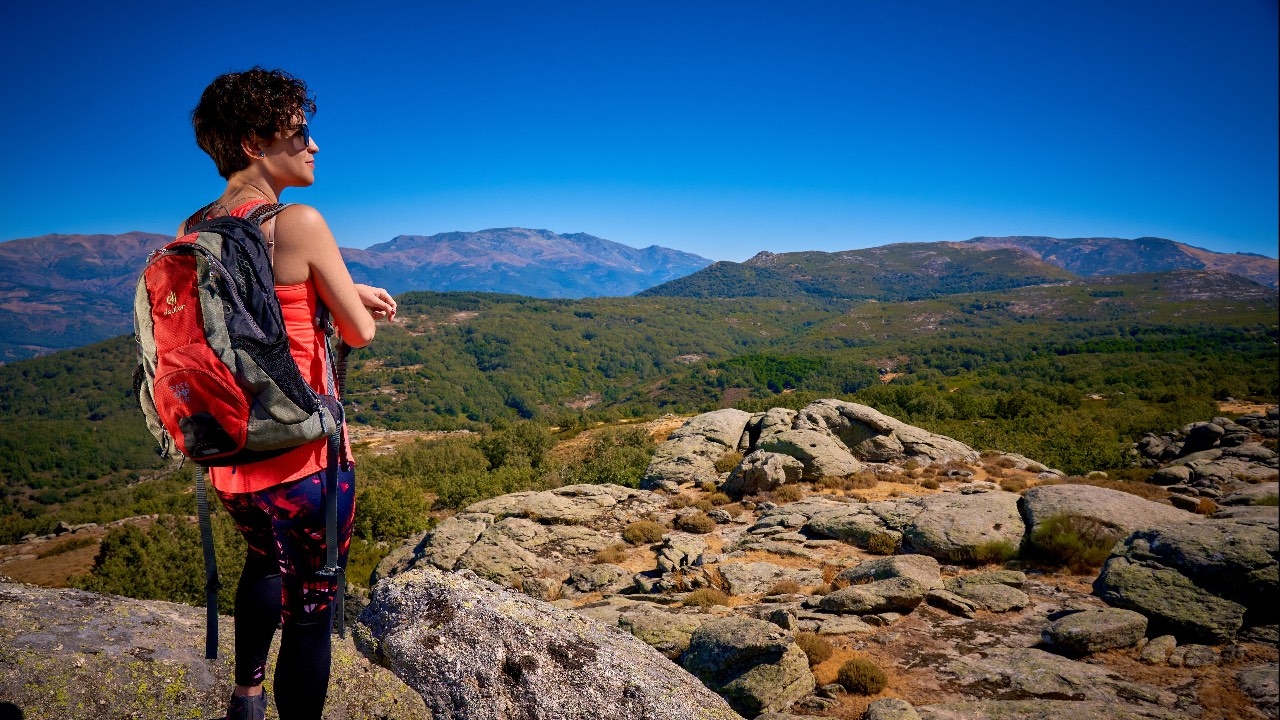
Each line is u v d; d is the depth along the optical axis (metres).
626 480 34.19
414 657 2.97
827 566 17.61
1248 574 11.43
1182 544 12.69
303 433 1.54
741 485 28.00
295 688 1.83
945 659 10.87
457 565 20.69
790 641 10.32
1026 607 13.21
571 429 87.31
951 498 20.58
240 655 1.98
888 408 59.16
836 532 20.31
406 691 2.74
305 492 1.67
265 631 1.96
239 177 1.75
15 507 171.50
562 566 20.83
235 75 1.69
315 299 1.71
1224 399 78.31
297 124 1.73
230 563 24.41
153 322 1.46
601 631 3.57
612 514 25.67
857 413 32.44
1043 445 42.97
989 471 29.75
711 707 3.13
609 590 17.94
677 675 3.36
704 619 12.77
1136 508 17.67
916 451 31.59
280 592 1.97
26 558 54.75
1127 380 113.12
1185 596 11.70
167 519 39.06
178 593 33.97
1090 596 13.35
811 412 33.31
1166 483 28.28
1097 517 17.08
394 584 3.37
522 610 3.28
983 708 9.02
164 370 1.43
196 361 1.41
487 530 23.33
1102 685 9.48
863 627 12.41
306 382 1.59
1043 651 10.90
